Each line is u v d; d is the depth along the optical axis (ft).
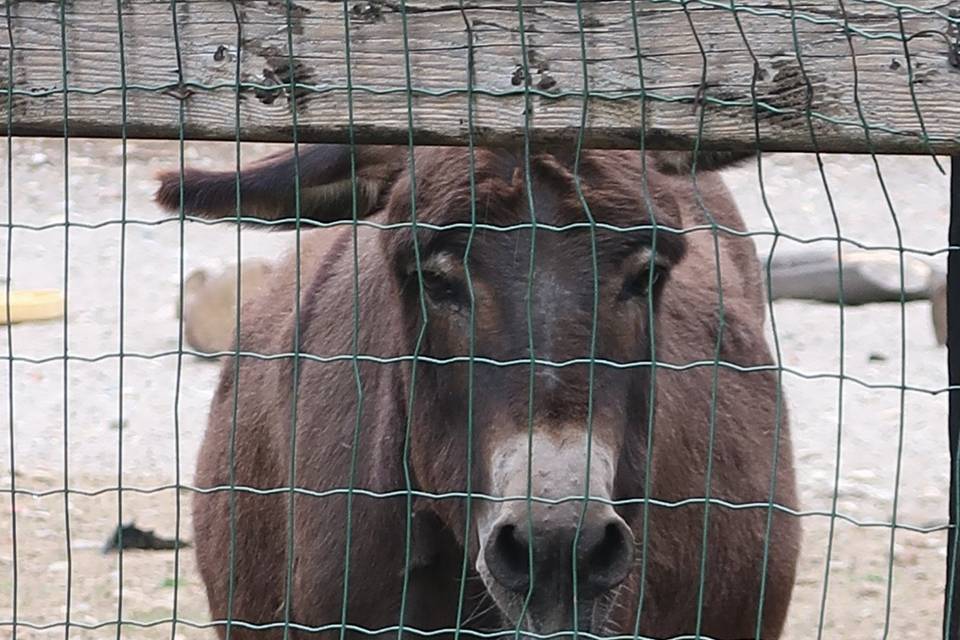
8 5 12.05
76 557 28.12
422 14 11.87
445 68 11.93
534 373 13.20
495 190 13.97
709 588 18.04
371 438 16.43
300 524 17.21
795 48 11.56
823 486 32.65
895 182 61.16
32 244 51.62
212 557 19.89
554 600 12.96
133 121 12.16
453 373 14.26
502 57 11.88
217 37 12.02
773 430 19.15
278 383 18.39
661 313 15.24
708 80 11.74
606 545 13.00
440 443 14.73
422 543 16.15
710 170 15.96
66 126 12.16
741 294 19.95
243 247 51.08
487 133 12.00
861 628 25.81
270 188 15.75
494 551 13.01
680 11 11.71
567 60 11.84
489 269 13.79
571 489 12.77
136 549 28.63
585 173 14.21
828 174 62.18
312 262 20.36
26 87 12.14
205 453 20.66
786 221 55.93
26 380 39.09
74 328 43.37
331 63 12.00
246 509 18.83
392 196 15.03
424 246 14.20
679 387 17.03
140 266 49.44
